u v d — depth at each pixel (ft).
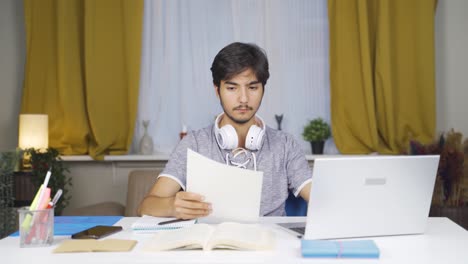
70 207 12.40
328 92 12.35
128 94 11.88
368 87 11.65
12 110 12.55
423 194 5.03
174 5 12.34
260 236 4.74
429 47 11.73
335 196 4.73
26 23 11.96
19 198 10.73
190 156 5.44
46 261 4.24
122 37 11.93
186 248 4.53
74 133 11.81
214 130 6.79
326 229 4.79
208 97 12.33
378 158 4.77
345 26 11.87
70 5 11.79
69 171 11.33
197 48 12.30
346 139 11.97
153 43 12.32
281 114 12.33
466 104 12.41
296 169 6.72
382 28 11.55
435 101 11.76
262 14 12.30
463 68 12.41
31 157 10.69
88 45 11.67
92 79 11.73
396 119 11.87
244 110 6.34
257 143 6.52
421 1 11.73
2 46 12.51
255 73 6.27
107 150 12.09
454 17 12.39
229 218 5.45
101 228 5.40
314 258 4.25
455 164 10.03
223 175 5.37
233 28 12.25
